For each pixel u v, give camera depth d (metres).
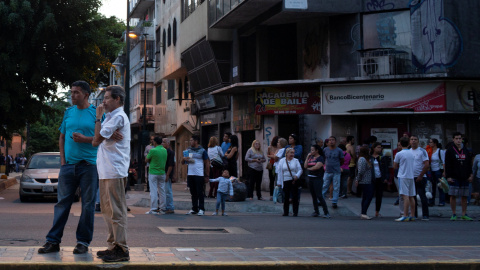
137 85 41.81
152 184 13.64
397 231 10.31
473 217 13.88
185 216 12.93
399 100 18.89
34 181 17.45
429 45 19.08
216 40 26.28
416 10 19.47
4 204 16.39
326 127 20.31
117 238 5.91
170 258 6.15
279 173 13.99
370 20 20.23
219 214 13.98
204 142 30.52
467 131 19.00
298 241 8.66
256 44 23.14
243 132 24.39
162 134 40.22
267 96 21.02
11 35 20.23
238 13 22.39
